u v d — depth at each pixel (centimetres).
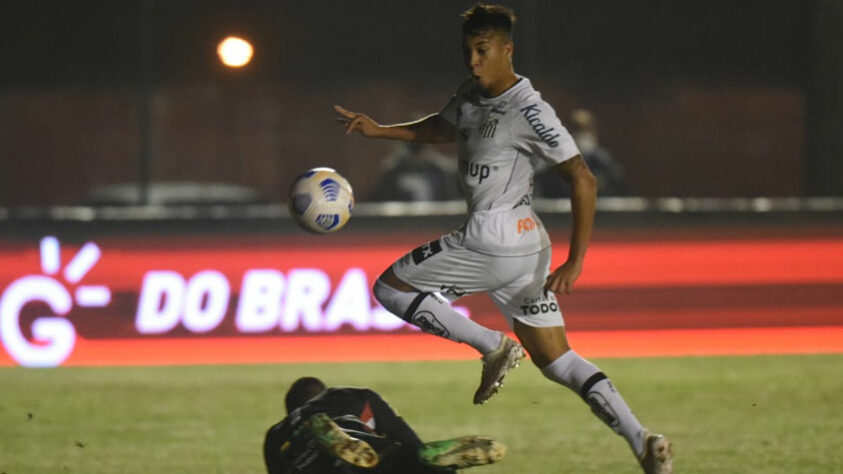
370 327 4509
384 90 8600
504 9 2178
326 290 4516
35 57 8744
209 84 8656
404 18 8588
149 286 4541
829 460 2795
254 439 3142
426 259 2236
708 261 4538
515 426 3269
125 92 8731
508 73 2181
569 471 2741
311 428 2048
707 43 8531
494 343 2219
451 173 5631
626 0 8512
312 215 2362
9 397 3797
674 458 2847
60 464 2867
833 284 4522
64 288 4541
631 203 4756
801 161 8456
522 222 2203
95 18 8750
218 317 4516
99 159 8712
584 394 2220
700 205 4566
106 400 3731
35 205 8681
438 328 2252
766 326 4516
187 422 3381
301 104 8638
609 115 8512
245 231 4531
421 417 3406
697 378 3978
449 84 8606
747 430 3158
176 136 8638
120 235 4547
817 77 6378
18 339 4531
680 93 8512
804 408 3447
